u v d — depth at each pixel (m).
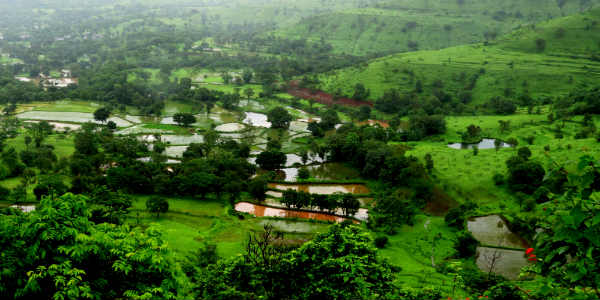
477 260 64.94
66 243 14.76
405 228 79.69
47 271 13.68
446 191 97.81
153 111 184.00
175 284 16.34
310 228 79.44
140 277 15.88
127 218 76.50
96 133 144.62
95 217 59.06
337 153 127.38
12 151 111.44
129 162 110.25
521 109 179.50
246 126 172.62
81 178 90.56
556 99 175.38
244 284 18.48
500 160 108.69
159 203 79.19
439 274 52.66
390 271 18.55
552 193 11.14
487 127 153.88
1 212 15.84
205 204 90.06
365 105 197.50
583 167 10.10
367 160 112.38
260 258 19.67
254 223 80.38
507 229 78.44
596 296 9.14
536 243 11.29
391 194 91.19
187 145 141.88
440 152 122.88
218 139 146.00
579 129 130.25
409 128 158.50
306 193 88.88
